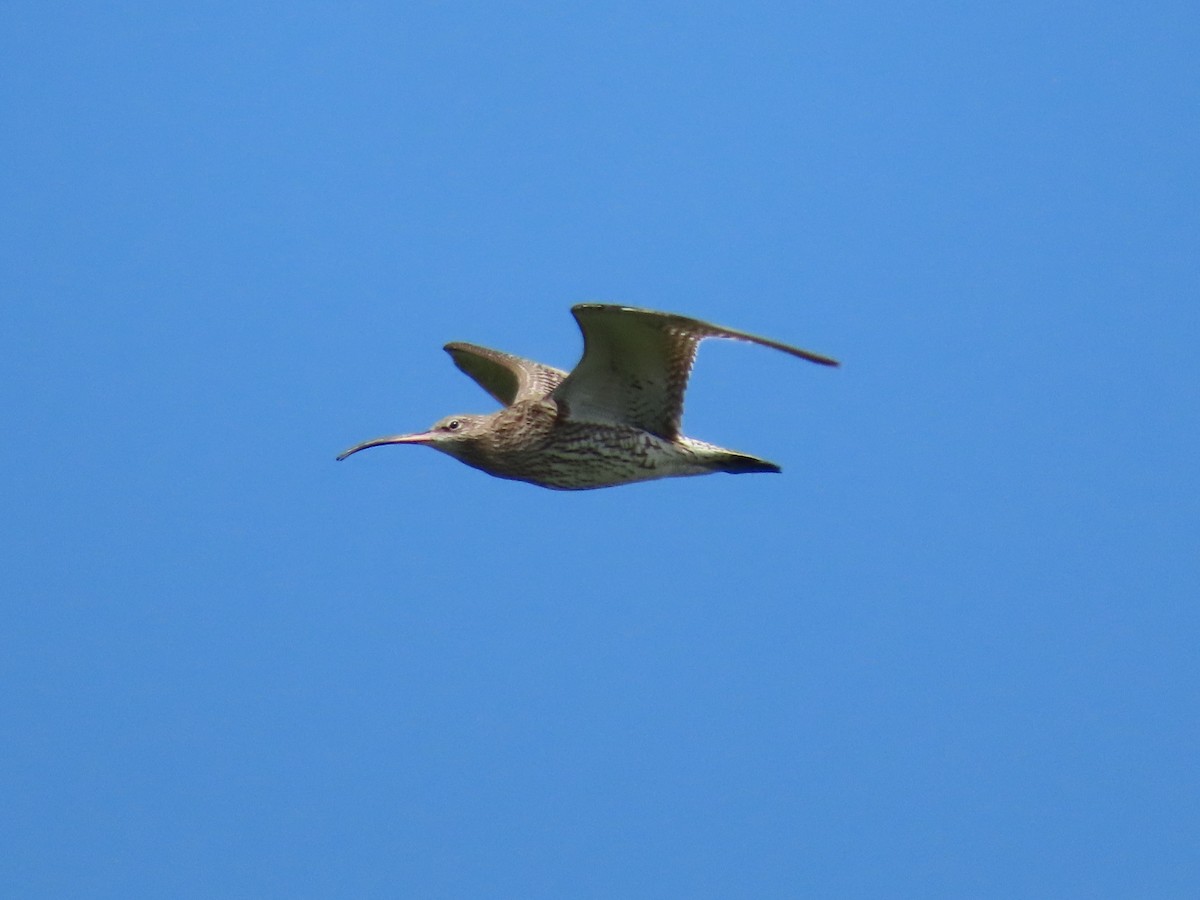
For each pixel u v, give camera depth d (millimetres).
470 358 20094
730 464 17156
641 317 15664
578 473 17422
